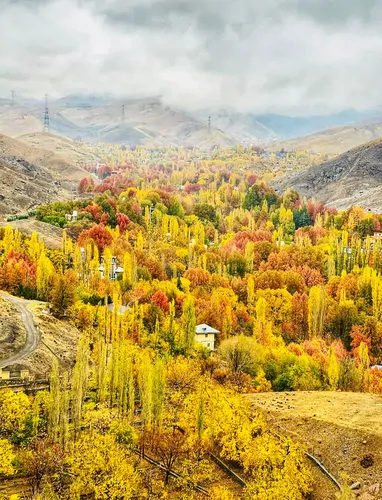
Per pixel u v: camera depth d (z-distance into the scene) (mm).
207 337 132125
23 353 96188
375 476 67938
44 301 131375
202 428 76750
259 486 66312
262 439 74438
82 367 81375
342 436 74750
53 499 62031
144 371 81750
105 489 64688
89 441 70375
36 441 71000
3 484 65812
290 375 107812
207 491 69688
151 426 77875
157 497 67250
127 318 120938
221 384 99125
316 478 69625
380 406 84562
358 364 132000
